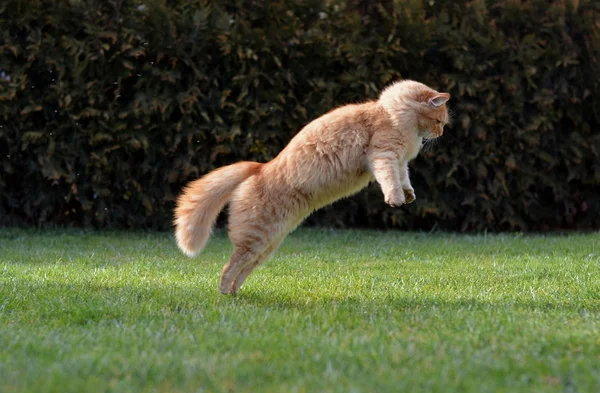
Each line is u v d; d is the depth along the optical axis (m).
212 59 10.39
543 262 8.12
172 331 4.71
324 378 3.64
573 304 5.77
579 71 10.88
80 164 10.38
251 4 10.52
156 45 10.12
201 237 6.10
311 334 4.56
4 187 10.59
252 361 3.93
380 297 6.12
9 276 7.02
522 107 10.79
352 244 9.90
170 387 3.52
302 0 10.51
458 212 11.23
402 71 10.73
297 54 10.36
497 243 9.85
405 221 11.07
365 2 10.88
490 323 4.82
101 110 10.15
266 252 6.22
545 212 11.48
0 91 9.88
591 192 11.46
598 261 8.12
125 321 5.09
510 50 10.67
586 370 3.71
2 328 4.80
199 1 10.32
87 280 6.84
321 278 7.17
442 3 10.86
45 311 5.37
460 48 10.55
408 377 3.62
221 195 6.09
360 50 10.43
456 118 10.67
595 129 11.21
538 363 3.84
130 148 10.30
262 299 6.04
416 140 6.44
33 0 9.90
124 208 10.77
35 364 3.84
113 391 3.42
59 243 9.66
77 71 9.91
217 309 5.44
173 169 10.45
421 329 4.73
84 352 4.13
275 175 5.98
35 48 9.87
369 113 6.21
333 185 6.08
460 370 3.74
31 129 10.18
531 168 11.02
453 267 7.93
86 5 10.02
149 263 8.16
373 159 6.06
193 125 10.35
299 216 6.12
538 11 10.82
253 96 10.41
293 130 10.54
